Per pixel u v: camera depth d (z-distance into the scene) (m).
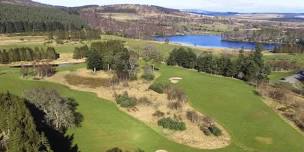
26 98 82.25
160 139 76.81
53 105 78.81
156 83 113.50
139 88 110.12
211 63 148.50
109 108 94.94
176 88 108.44
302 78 167.62
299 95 124.31
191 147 74.00
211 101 102.31
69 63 167.50
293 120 92.38
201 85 118.00
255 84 126.81
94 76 123.00
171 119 83.88
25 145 51.78
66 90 111.19
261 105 102.00
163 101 97.94
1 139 60.31
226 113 94.12
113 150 64.88
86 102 99.62
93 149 69.94
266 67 152.62
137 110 92.69
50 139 70.94
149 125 84.00
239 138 79.88
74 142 72.50
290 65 193.12
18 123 58.22
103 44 178.75
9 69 144.75
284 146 77.06
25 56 169.38
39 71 127.75
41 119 76.81
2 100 71.00
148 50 169.25
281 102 106.19
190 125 83.62
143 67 137.38
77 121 82.06
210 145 75.38
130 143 73.94
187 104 98.50
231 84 124.06
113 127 81.81
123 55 131.88
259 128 85.69
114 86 112.44
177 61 160.50
